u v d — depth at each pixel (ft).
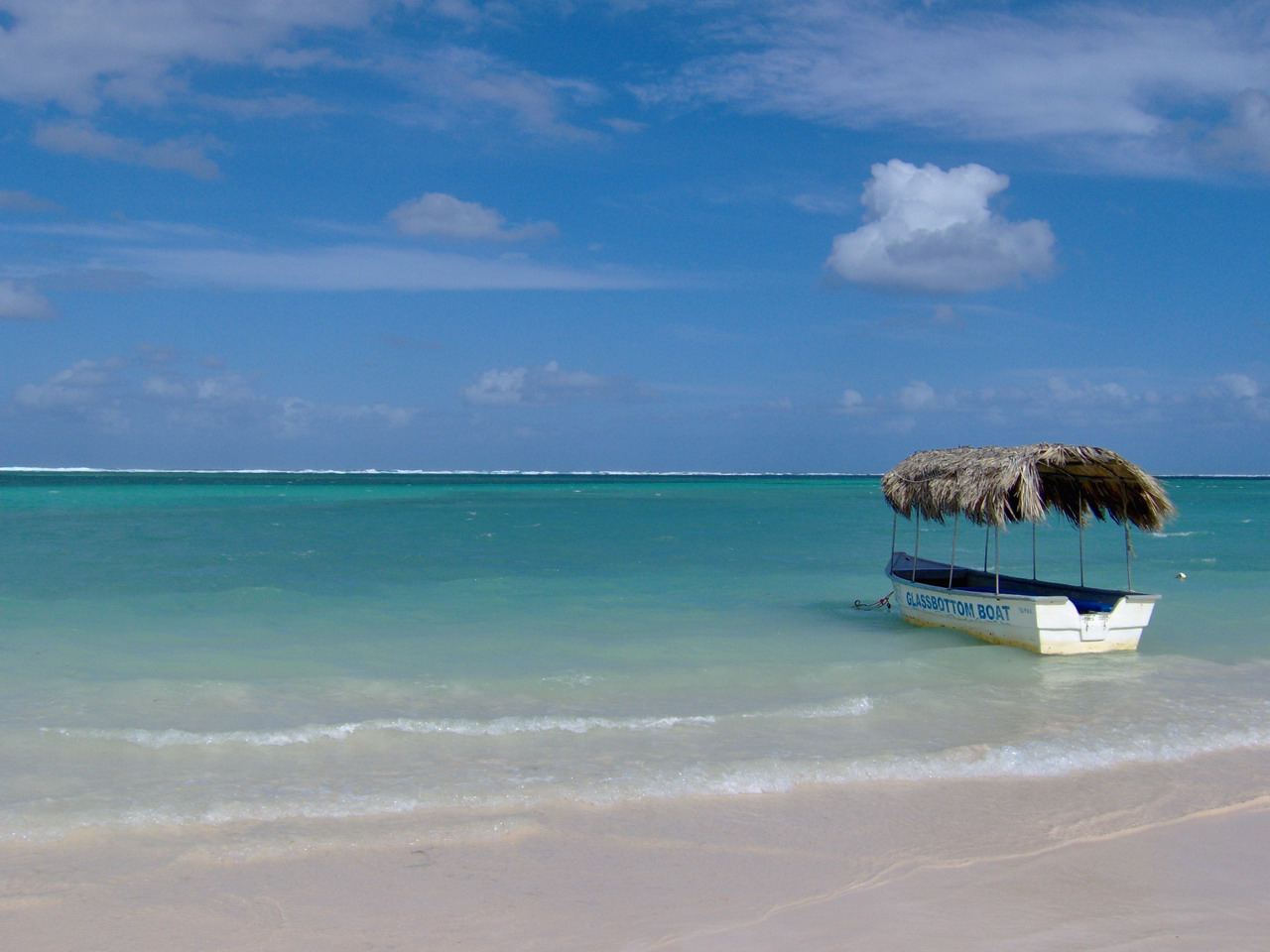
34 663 37.86
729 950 16.03
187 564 73.87
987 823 22.04
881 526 130.00
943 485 47.80
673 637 46.11
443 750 26.73
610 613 53.21
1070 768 26.07
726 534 113.09
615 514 158.30
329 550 86.38
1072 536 115.03
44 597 56.08
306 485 337.52
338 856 19.65
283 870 18.97
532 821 21.62
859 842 20.86
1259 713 32.24
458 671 37.68
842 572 73.20
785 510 176.65
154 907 17.30
